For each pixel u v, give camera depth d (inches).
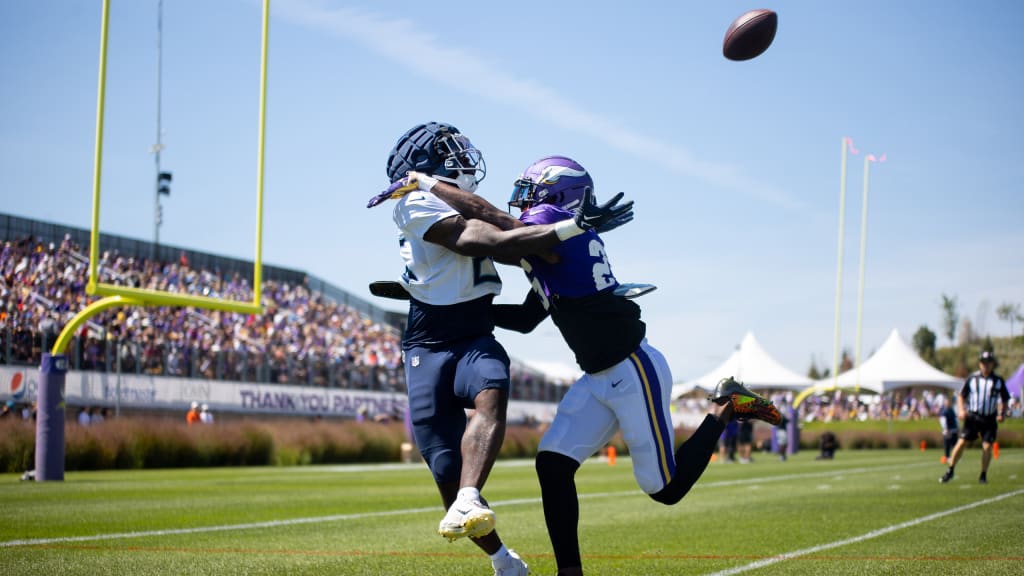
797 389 2802.7
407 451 1899.6
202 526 533.0
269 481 1051.9
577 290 296.0
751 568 379.2
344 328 2694.4
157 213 2501.2
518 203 318.3
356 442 1835.6
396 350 2743.6
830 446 2066.9
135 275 2085.4
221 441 1582.2
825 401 3909.9
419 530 520.1
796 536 495.5
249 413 2028.8
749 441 1850.4
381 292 331.3
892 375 2746.1
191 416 1768.0
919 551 430.9
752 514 627.2
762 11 345.4
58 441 1030.4
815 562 396.5
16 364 1622.8
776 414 323.9
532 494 841.5
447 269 299.0
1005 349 5836.6
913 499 746.8
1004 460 1676.9
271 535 491.2
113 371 1766.7
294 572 363.9
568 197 310.5
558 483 298.5
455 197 293.3
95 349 1740.9
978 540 470.0
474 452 277.6
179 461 1513.3
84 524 532.1
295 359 2196.1
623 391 296.8
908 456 2207.2
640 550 439.8
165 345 1878.7
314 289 2913.4
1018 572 364.8
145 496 765.9
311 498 766.5
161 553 415.2
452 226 288.0
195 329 2108.8
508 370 297.4
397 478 1151.0
